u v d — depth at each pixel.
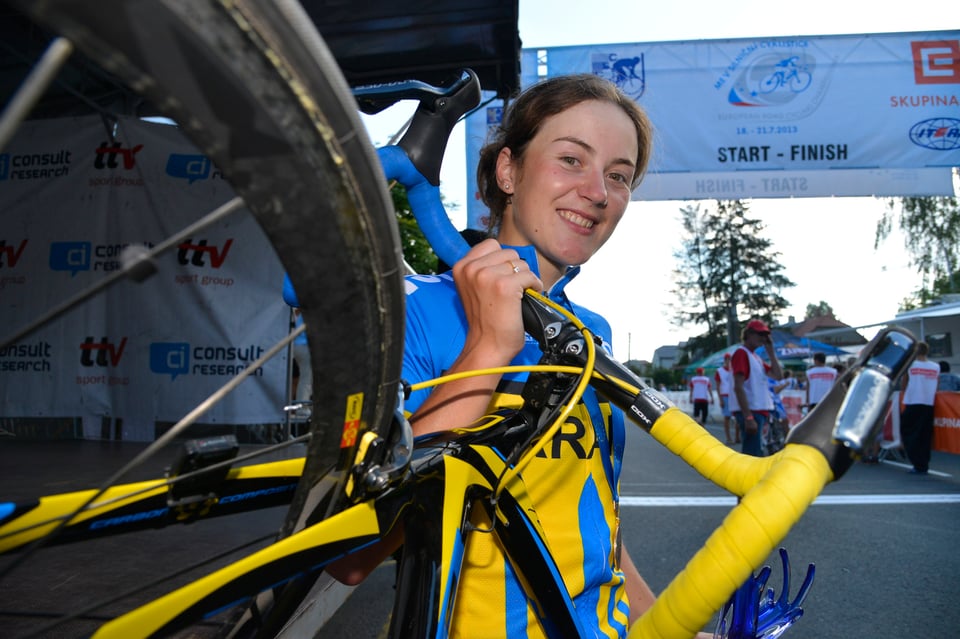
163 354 6.16
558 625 0.75
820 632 2.72
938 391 10.39
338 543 0.58
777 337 24.31
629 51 8.31
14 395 6.27
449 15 4.02
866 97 8.25
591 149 1.07
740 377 6.96
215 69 0.32
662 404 0.65
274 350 0.44
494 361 0.79
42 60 0.29
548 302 0.79
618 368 0.70
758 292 48.09
